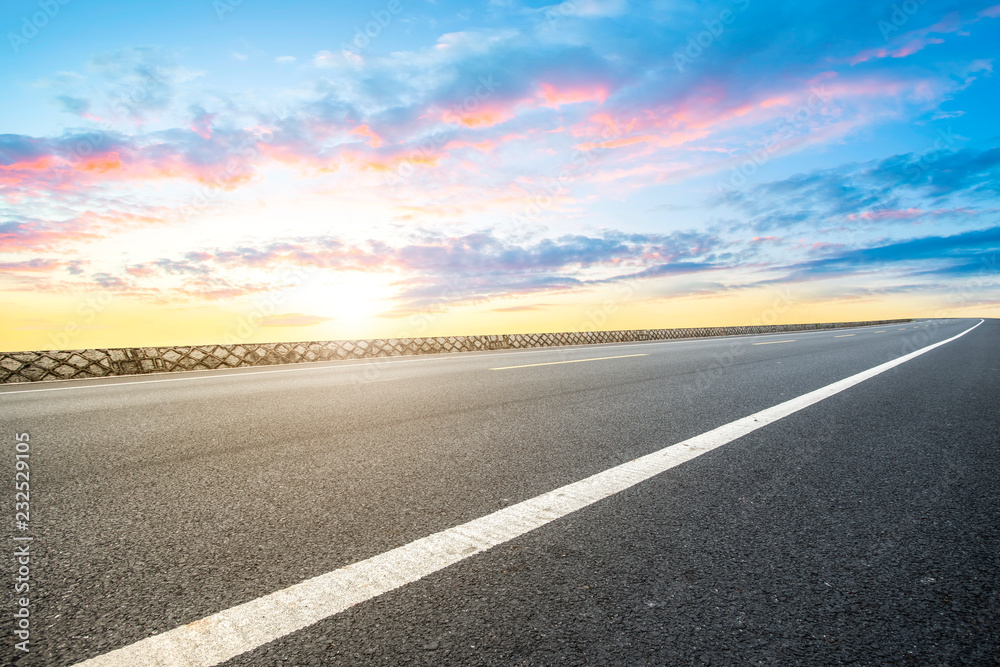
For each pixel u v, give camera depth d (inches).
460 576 55.2
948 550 60.9
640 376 242.1
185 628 46.6
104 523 73.4
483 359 387.9
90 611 49.8
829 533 65.6
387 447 115.0
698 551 60.6
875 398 171.6
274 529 69.7
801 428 127.6
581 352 446.0
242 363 413.4
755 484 85.0
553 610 48.3
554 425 135.0
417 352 539.5
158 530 70.3
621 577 54.4
